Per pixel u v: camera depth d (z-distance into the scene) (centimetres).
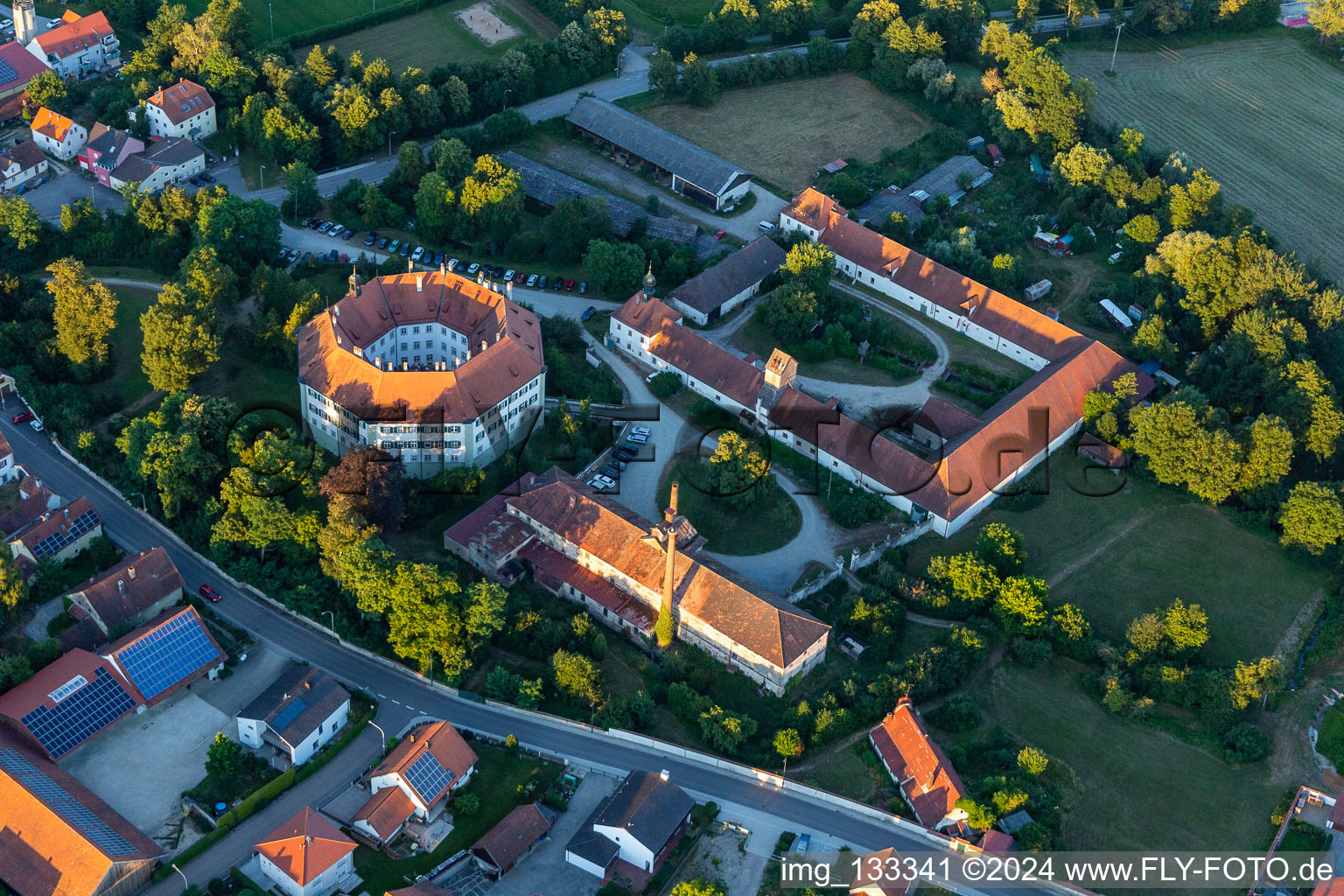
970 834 19050
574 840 18525
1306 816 19738
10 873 17612
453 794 19350
